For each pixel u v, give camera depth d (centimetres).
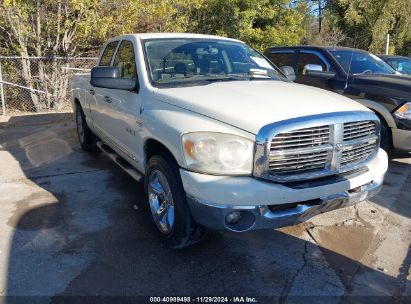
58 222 422
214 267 346
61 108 1138
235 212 304
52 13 1061
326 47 755
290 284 326
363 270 349
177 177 341
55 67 1105
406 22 2442
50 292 310
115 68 429
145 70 416
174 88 390
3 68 1098
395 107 587
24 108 1120
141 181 424
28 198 484
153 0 1216
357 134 347
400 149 597
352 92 646
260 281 329
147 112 381
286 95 356
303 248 381
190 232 345
